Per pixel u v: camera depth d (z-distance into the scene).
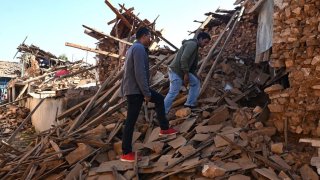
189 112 5.12
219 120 4.69
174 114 5.34
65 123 6.07
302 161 3.51
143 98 4.04
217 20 8.63
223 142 3.95
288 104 3.99
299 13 3.91
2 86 26.12
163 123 4.47
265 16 5.71
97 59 11.90
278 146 3.71
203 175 3.45
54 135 5.62
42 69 20.55
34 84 17.19
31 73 20.59
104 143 4.67
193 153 3.88
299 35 3.92
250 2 7.11
